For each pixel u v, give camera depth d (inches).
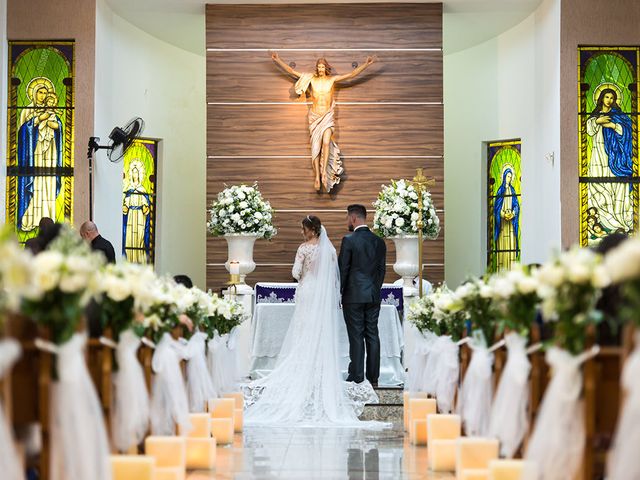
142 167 617.6
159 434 250.2
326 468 273.0
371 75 565.9
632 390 149.2
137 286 210.1
